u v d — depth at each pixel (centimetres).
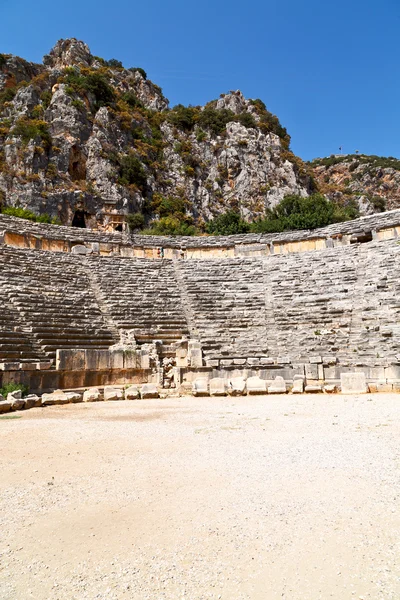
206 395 1975
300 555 465
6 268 2606
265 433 1062
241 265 3462
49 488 689
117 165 7750
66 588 423
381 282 2758
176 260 3528
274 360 2291
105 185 7319
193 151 9444
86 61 10256
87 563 466
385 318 2441
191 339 2517
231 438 1014
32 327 2125
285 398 1806
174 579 432
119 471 769
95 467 797
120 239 3688
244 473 732
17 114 7606
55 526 553
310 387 1966
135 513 586
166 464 803
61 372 2000
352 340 2350
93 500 634
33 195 6353
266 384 1992
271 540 498
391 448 856
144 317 2650
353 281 2898
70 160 7288
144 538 516
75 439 1033
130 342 2344
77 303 2577
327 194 10962
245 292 3045
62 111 7706
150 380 2250
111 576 441
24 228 3297
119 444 977
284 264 3381
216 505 600
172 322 2661
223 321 2709
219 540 503
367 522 527
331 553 465
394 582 410
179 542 503
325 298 2786
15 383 1798
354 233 3506
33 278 2638
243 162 9250
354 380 1905
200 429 1139
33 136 6981
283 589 411
